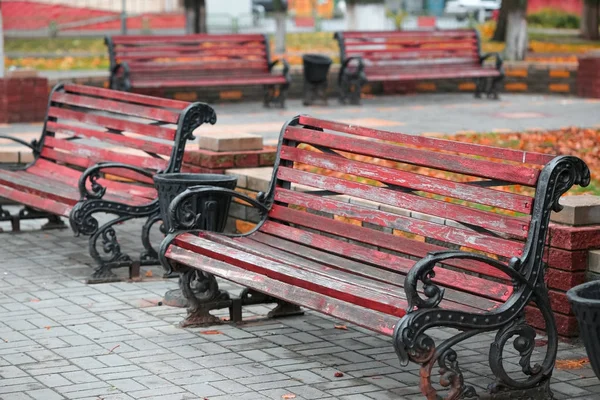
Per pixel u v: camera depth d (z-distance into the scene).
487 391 6.89
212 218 9.22
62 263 11.16
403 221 7.88
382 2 27.81
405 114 20.36
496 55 23.59
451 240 7.46
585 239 8.27
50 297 9.74
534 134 16.72
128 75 20.56
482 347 8.37
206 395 7.07
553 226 8.38
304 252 8.66
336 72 23.98
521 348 6.91
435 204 7.60
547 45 37.94
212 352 8.09
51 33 41.00
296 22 50.38
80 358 7.89
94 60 31.73
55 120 12.95
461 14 46.59
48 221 13.04
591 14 41.53
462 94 24.83
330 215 10.66
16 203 14.33
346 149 8.47
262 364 7.79
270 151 12.27
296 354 8.06
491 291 7.14
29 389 7.16
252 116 20.14
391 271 7.96
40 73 24.19
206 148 12.27
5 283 10.27
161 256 8.76
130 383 7.31
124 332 8.61
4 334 8.52
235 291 9.97
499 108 21.48
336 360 7.92
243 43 22.17
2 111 19.19
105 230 10.34
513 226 7.04
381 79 22.50
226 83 21.39
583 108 21.39
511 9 27.81
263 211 9.24
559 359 7.98
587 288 6.27
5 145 15.42
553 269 8.41
